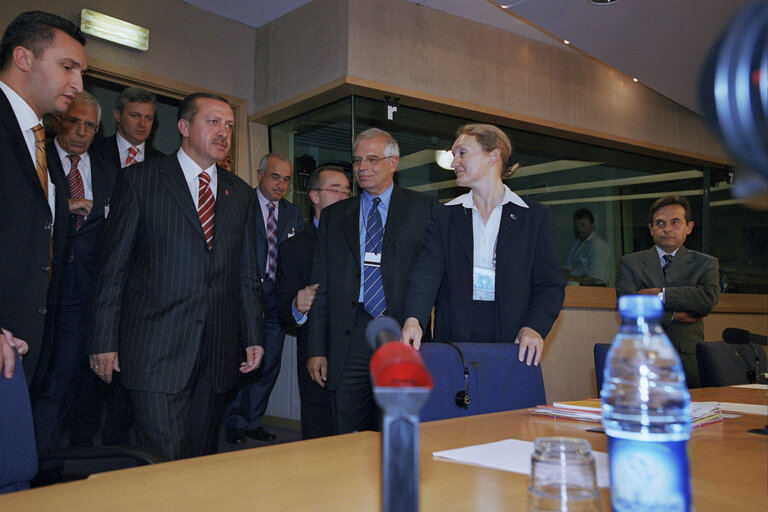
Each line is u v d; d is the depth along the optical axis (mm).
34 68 2051
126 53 4527
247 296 2521
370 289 2598
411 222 2648
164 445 2135
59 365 2834
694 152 6598
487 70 5219
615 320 5895
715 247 6969
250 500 784
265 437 4309
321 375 2721
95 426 3465
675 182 6742
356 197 2797
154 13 4668
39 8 4141
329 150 4840
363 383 2578
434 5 4875
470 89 5102
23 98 2074
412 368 422
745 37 256
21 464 1214
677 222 3654
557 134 5750
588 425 1342
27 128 2080
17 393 1247
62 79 2086
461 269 2225
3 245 1918
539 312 2105
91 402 3393
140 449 1320
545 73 5594
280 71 5035
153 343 2180
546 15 4184
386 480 418
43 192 2031
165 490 832
